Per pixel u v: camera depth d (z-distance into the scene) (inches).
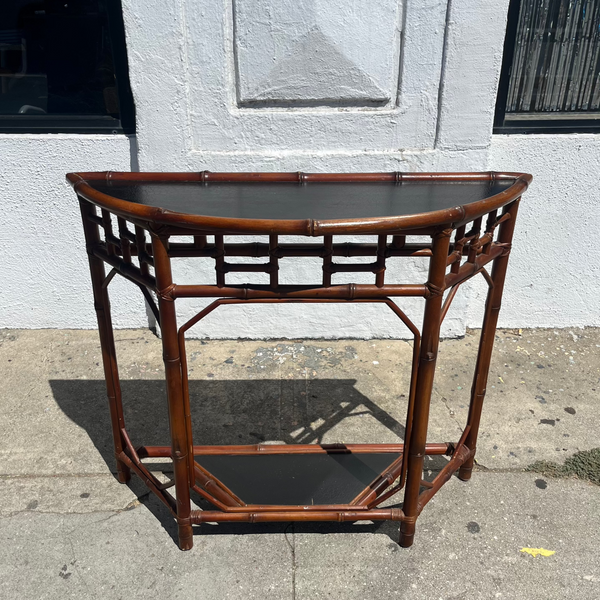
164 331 59.0
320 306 115.2
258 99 98.7
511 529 72.7
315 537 71.8
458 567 67.4
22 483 80.0
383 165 102.0
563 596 63.7
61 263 114.0
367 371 107.8
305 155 101.5
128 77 101.9
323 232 50.8
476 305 119.7
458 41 94.2
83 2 97.7
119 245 63.4
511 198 61.1
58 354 111.7
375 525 73.8
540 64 103.3
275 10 92.7
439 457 86.9
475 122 99.0
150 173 72.1
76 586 65.0
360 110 100.3
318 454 82.3
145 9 91.6
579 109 106.3
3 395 99.4
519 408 96.7
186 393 63.3
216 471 78.7
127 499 77.6
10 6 98.5
